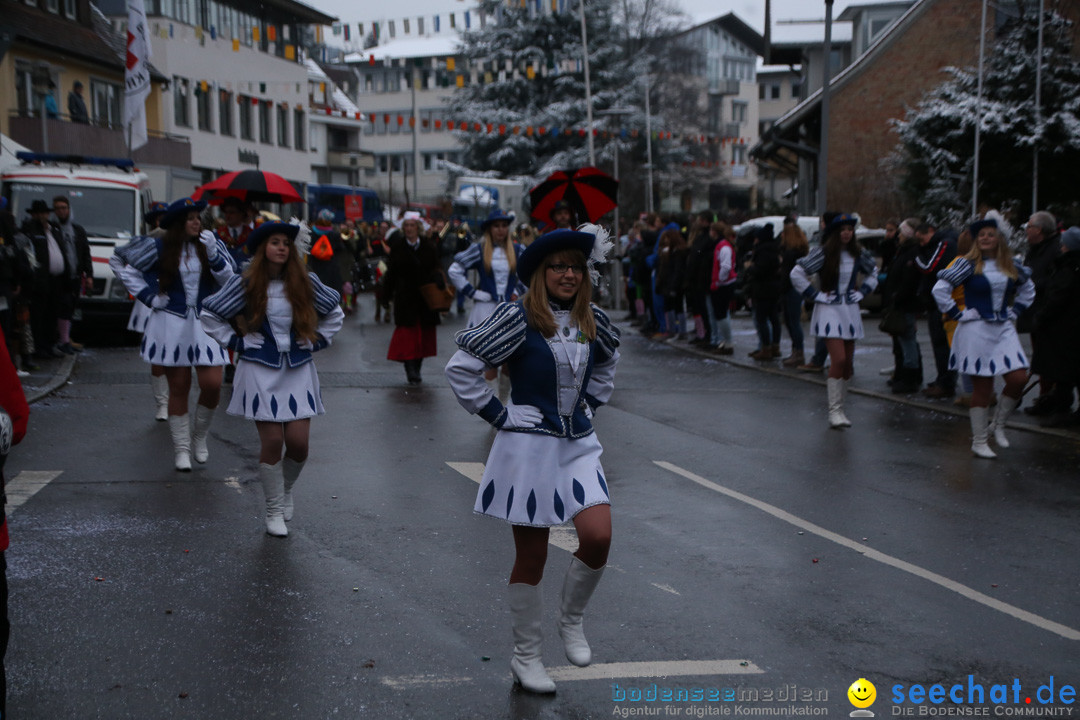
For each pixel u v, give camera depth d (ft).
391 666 14.21
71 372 40.34
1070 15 82.07
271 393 19.76
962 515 22.53
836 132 99.14
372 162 215.31
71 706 12.81
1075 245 30.19
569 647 13.88
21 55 88.84
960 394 38.22
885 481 25.59
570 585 13.69
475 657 14.60
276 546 19.48
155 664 14.10
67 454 26.53
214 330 19.79
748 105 263.70
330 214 72.02
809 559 19.36
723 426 32.86
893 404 37.47
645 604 16.81
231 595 16.79
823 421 33.88
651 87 180.14
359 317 72.59
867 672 14.40
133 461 25.96
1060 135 76.64
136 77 69.97
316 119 196.13
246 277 19.88
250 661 14.25
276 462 20.04
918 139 81.56
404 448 28.58
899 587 17.88
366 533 20.44
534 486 13.24
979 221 28.17
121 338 54.49
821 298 32.71
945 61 96.02
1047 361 31.40
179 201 24.97
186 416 25.35
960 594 17.60
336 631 15.38
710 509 22.82
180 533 20.13
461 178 142.31
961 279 28.07
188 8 109.91
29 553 18.67
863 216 97.91
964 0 95.04
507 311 13.43
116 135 96.02
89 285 50.42
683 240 54.85
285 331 20.01
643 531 21.04
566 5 74.08
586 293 13.67
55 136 86.84
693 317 54.49
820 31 115.55
